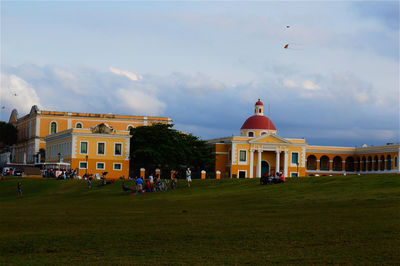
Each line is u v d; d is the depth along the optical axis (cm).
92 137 11619
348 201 4350
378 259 2272
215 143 13100
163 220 3644
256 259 2364
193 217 3778
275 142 12950
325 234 2816
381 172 13538
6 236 3073
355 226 2998
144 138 12031
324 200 4566
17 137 18000
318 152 14400
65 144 12162
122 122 15425
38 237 3009
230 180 7656
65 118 15112
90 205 5431
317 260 2302
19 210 4841
